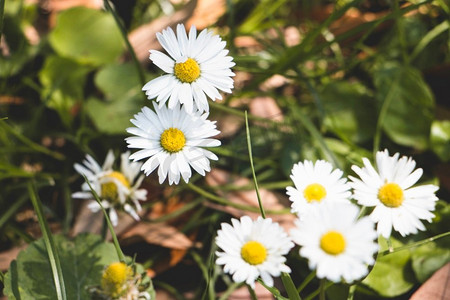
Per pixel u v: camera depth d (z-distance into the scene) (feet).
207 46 0.86
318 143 1.07
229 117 1.19
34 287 0.91
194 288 1.01
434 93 1.20
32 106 1.22
